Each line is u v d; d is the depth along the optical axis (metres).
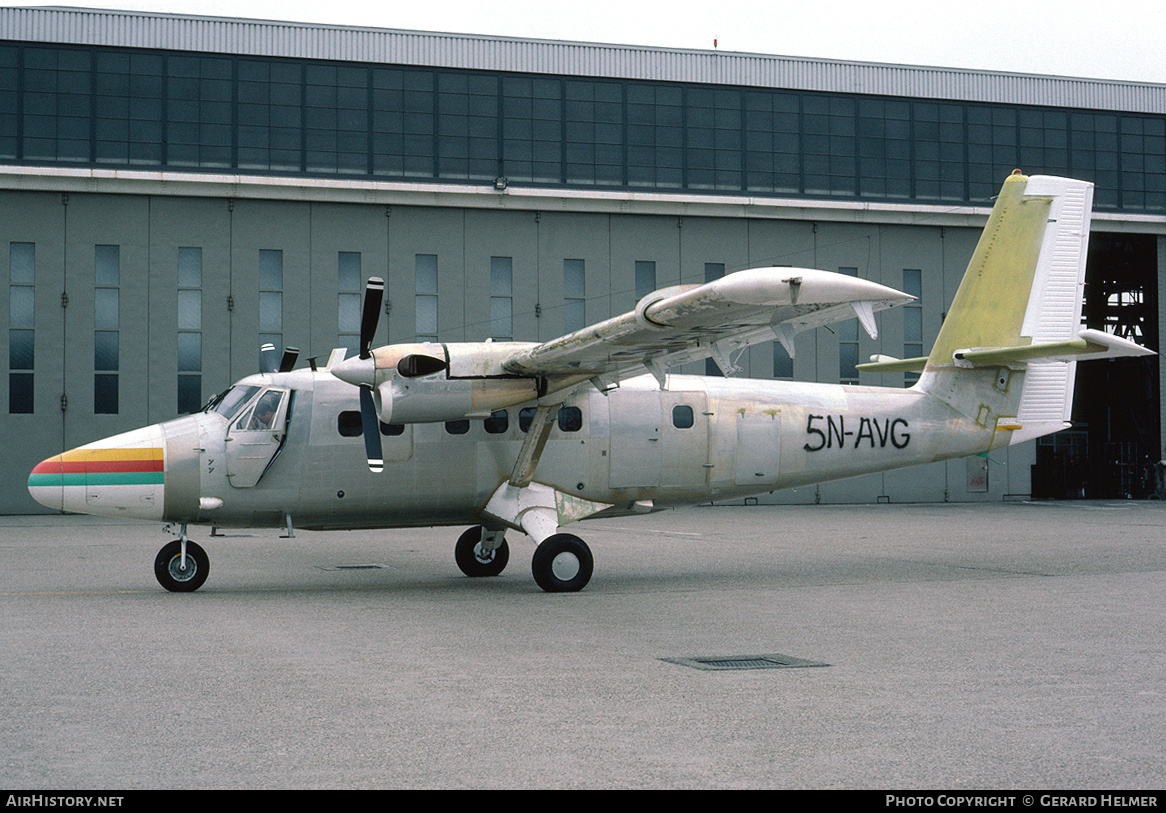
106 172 28.91
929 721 6.32
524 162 31.95
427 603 11.73
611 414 13.98
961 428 15.36
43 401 28.73
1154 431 37.16
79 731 6.04
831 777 5.20
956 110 35.19
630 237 32.69
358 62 30.88
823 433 14.80
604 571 15.15
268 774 5.23
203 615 10.72
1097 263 39.41
